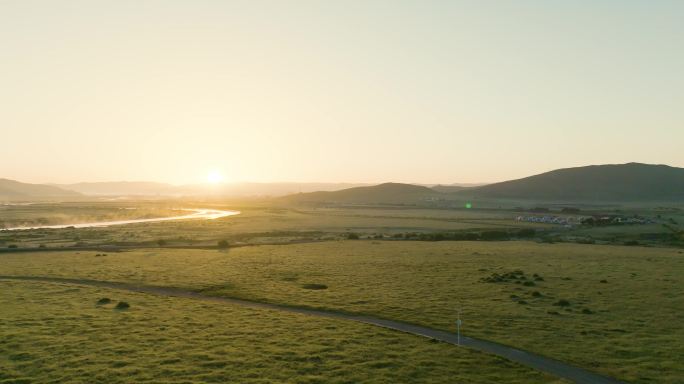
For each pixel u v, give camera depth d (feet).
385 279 257.55
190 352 136.87
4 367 124.47
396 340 149.38
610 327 162.71
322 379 117.50
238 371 122.52
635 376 119.96
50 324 165.07
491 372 123.03
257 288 232.73
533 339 149.79
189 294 223.71
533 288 230.48
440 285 239.71
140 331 157.69
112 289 232.32
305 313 186.50
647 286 234.58
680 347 140.97
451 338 152.46
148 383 114.32
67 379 116.88
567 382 116.26
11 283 244.63
